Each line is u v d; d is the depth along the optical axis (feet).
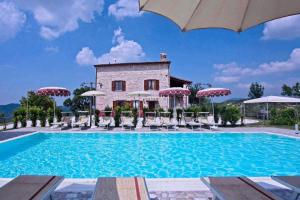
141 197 10.21
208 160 32.63
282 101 70.85
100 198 10.09
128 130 57.00
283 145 43.09
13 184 11.48
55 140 47.57
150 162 31.53
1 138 41.34
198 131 54.08
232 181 12.13
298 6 7.55
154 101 91.50
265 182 17.08
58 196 14.58
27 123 64.80
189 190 15.58
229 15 7.94
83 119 63.31
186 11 7.64
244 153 37.01
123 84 93.66
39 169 27.91
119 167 28.94
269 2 7.45
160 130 57.16
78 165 29.76
